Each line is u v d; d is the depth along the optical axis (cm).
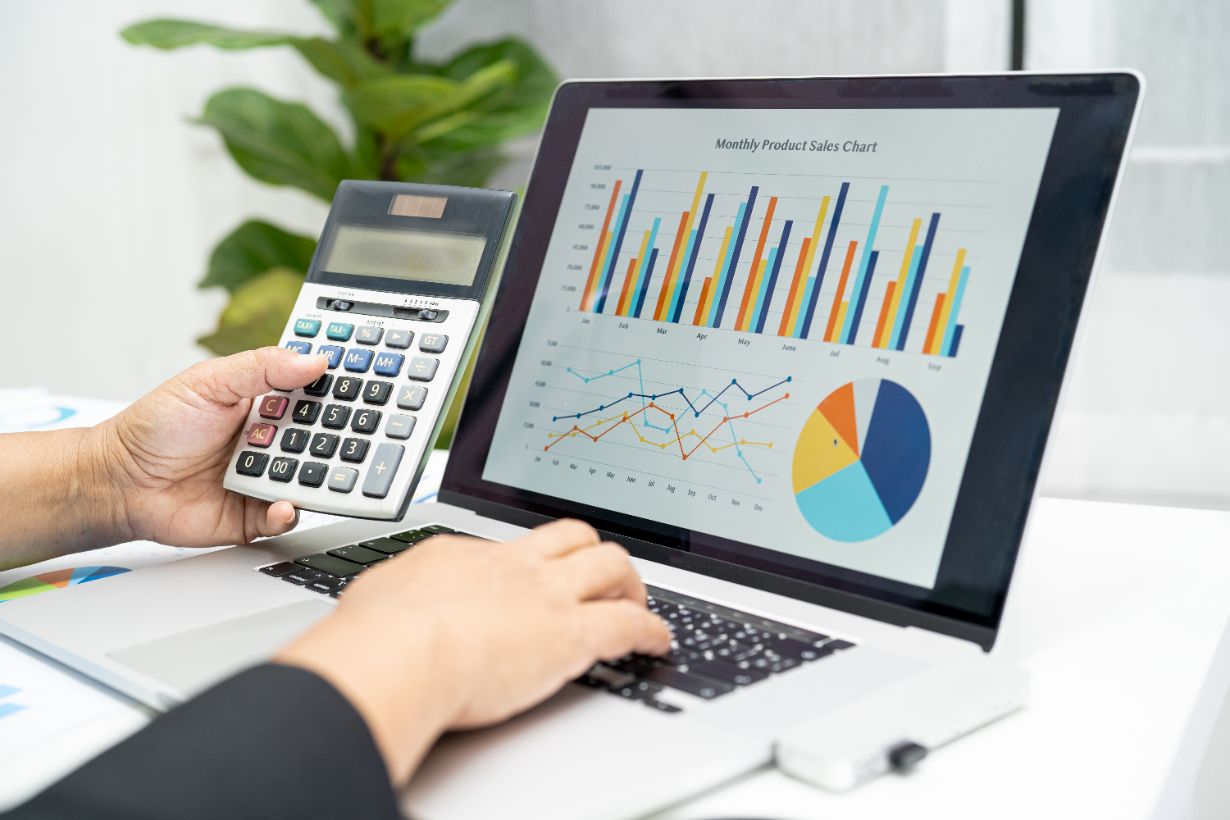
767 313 59
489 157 234
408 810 34
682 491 59
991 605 48
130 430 62
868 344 55
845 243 57
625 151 67
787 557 55
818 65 227
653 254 64
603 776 36
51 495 63
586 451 63
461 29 247
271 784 30
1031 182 52
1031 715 44
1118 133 50
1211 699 49
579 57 242
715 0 231
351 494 60
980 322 52
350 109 203
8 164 247
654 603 53
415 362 62
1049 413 49
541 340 67
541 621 40
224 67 248
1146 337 219
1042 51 215
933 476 51
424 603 38
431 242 67
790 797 38
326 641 35
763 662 46
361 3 208
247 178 253
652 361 62
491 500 66
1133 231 216
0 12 242
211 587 56
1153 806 37
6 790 38
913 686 42
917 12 219
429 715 35
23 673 50
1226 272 212
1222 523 70
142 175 251
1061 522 72
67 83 246
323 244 70
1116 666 49
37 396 110
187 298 258
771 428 57
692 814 37
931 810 36
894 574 51
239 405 64
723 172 63
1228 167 209
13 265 251
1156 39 209
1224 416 217
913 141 56
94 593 55
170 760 30
